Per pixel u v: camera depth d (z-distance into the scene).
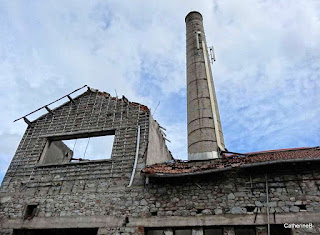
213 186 7.86
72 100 12.20
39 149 10.91
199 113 12.16
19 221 8.83
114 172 9.23
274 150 10.04
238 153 9.67
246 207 7.22
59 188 9.34
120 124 10.69
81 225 8.15
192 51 15.31
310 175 7.26
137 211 8.02
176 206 7.79
